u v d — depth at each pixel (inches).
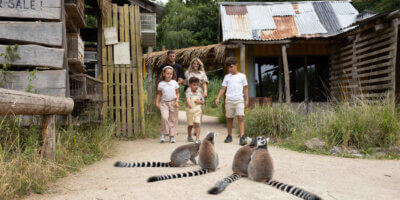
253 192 121.3
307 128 276.4
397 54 355.6
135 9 314.5
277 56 481.1
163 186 130.3
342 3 537.0
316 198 106.5
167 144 268.1
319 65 486.0
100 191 124.5
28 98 132.0
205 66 581.0
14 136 166.7
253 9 518.6
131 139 299.4
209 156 160.4
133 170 170.6
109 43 307.0
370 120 239.5
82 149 204.2
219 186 123.6
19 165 137.6
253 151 151.9
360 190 125.9
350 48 422.9
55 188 132.6
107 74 308.0
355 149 226.2
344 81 435.2
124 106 308.5
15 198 116.0
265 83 483.5
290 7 524.7
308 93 486.0
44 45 193.8
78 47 221.8
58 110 165.5
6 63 178.7
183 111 748.0
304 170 164.2
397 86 358.3
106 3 293.6
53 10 189.6
